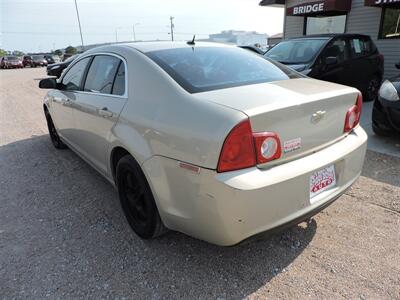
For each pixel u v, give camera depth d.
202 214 2.04
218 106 2.03
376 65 8.38
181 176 2.10
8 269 2.49
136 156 2.43
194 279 2.33
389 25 11.08
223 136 1.89
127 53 2.90
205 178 1.96
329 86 2.62
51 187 3.84
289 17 14.47
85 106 3.34
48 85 4.28
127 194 2.85
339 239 2.71
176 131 2.12
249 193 1.89
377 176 3.84
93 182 3.93
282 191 2.02
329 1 11.64
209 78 2.49
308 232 2.82
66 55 34.53
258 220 1.98
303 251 2.59
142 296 2.20
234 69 2.73
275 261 2.49
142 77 2.60
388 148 4.77
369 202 3.27
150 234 2.65
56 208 3.36
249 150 1.93
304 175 2.12
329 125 2.38
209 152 1.93
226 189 1.88
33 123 7.10
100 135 3.08
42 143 5.58
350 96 2.54
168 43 3.10
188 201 2.10
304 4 12.70
